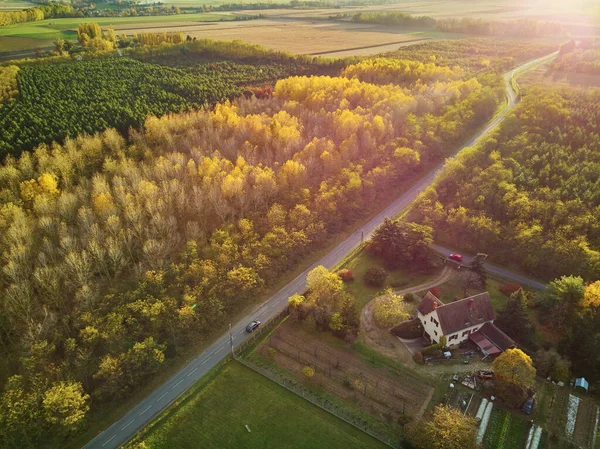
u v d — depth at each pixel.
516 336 111.81
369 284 134.25
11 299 112.31
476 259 130.12
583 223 138.38
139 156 184.50
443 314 108.38
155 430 92.94
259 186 155.50
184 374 106.00
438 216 153.00
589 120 199.75
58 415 89.56
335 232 158.50
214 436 91.81
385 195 179.88
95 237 130.25
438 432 83.44
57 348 107.00
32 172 164.62
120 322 109.06
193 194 152.75
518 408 95.69
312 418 95.38
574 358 104.62
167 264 128.50
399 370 106.25
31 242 129.62
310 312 119.62
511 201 151.12
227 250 131.75
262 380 104.38
